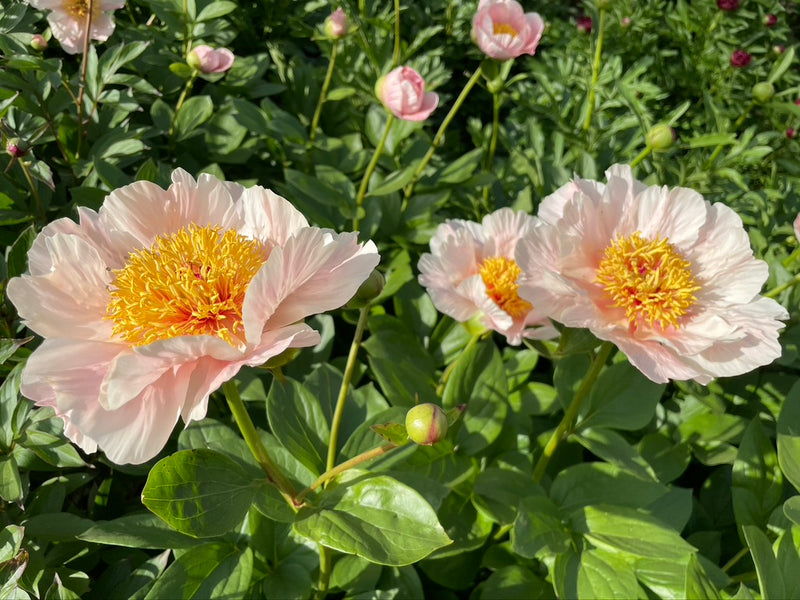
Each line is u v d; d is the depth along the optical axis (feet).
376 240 1.91
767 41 3.01
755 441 1.29
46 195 1.51
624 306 1.11
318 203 1.87
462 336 1.73
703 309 1.10
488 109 3.16
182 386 0.80
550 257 1.11
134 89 1.76
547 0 3.50
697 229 1.13
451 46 3.00
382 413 1.19
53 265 0.83
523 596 1.26
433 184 2.06
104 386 0.74
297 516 0.91
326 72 2.40
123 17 2.24
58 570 1.07
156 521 1.01
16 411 1.08
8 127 1.42
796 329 1.52
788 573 1.05
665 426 1.58
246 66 2.08
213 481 0.90
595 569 1.12
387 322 1.67
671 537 1.11
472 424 1.32
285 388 1.21
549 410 1.56
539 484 1.33
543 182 2.05
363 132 2.28
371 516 0.89
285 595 1.09
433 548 0.85
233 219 0.95
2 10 1.66
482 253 1.50
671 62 3.31
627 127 2.26
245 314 0.73
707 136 1.74
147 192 0.90
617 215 1.15
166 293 0.84
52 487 1.14
